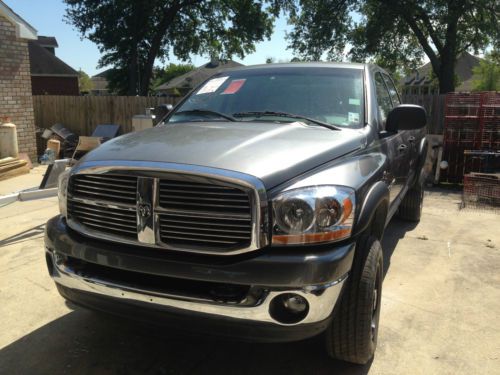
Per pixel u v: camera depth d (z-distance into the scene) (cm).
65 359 303
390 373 288
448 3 2259
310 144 283
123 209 251
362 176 275
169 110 432
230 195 230
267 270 225
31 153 1102
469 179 795
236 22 3114
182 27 3184
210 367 294
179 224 239
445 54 2472
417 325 347
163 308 242
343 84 376
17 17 1027
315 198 234
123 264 246
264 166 242
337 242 241
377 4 2508
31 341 322
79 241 265
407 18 2409
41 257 470
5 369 291
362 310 262
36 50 3353
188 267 233
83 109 1406
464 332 338
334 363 297
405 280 430
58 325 343
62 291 285
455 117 912
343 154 288
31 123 1096
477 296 398
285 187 238
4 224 579
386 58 2731
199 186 234
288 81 388
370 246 274
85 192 267
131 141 291
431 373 289
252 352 310
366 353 277
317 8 2630
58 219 292
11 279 416
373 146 333
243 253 231
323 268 228
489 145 894
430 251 510
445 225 616
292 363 298
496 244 536
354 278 262
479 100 895
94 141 1043
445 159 941
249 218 228
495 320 357
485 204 743
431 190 888
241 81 404
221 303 230
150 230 243
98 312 272
